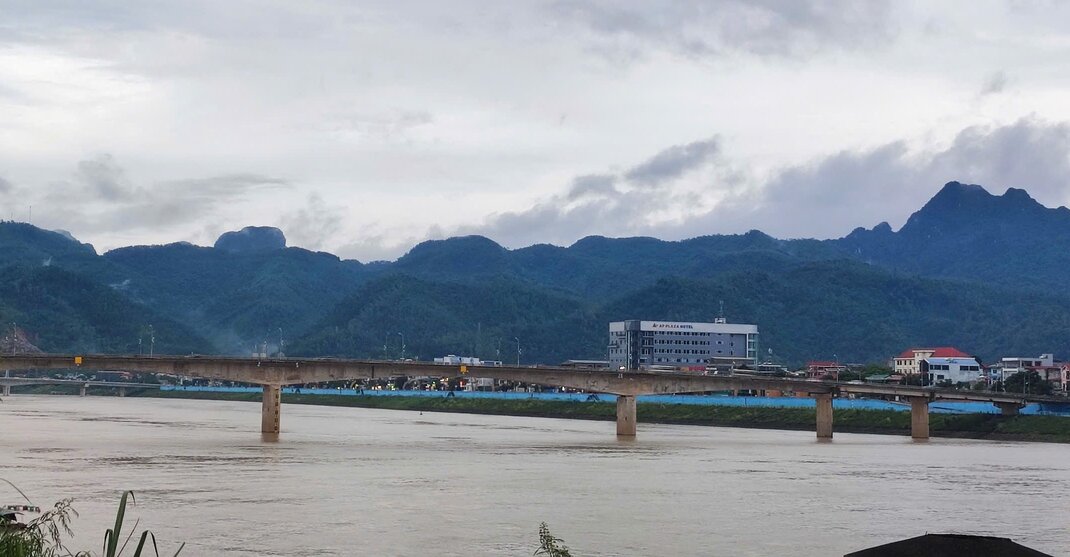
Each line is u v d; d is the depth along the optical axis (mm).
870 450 155250
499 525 71750
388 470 105438
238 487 88562
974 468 122438
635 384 179875
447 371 175250
